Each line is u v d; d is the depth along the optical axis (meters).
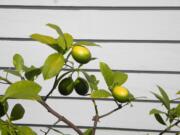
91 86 1.88
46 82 3.48
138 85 3.48
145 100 3.51
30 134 1.60
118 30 3.40
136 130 3.59
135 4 3.35
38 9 3.40
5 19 3.43
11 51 3.47
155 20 3.37
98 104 3.55
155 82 3.47
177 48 3.40
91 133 1.96
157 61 3.43
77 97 3.54
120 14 3.38
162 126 3.54
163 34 3.38
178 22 3.35
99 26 3.40
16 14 3.42
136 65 3.45
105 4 3.36
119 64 3.45
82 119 3.58
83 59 1.79
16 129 1.60
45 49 3.45
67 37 1.82
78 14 3.39
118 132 3.61
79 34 3.42
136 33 3.39
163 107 3.50
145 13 3.36
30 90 1.54
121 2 3.35
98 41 3.43
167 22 3.36
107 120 3.58
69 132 3.61
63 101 3.55
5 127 1.57
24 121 3.61
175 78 3.46
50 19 3.41
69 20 3.40
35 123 3.60
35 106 3.57
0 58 3.49
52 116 3.58
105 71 1.90
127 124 3.57
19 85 1.54
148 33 3.39
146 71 3.46
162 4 3.33
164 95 1.99
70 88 1.85
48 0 3.38
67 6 3.39
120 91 1.85
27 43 3.46
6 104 1.64
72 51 1.79
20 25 3.43
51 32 3.42
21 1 3.39
